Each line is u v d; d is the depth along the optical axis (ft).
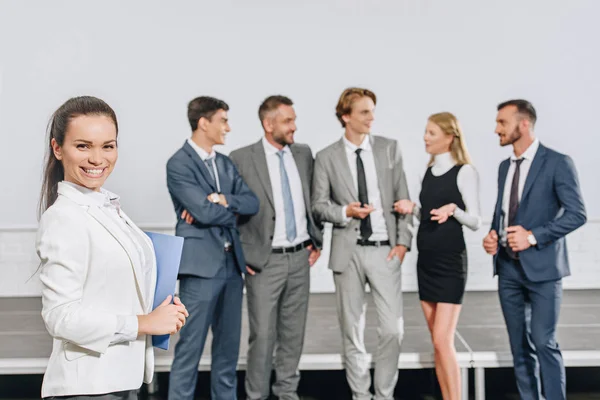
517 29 15.51
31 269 16.20
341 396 11.30
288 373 10.36
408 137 15.80
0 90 15.57
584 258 16.25
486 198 15.92
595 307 14.49
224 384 9.98
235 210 9.66
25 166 15.78
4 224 15.98
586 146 15.67
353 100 9.87
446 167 9.73
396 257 10.03
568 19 15.46
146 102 15.62
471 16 15.53
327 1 15.53
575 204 9.12
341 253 10.06
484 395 10.95
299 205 10.32
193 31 15.52
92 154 5.06
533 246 9.31
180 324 5.27
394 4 15.55
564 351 10.91
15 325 13.57
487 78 15.62
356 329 10.15
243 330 12.93
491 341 11.62
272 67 15.64
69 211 4.96
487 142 15.74
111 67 15.56
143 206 15.75
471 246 16.25
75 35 15.51
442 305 9.76
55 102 15.61
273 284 10.05
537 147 9.50
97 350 4.89
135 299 5.22
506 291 9.73
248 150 10.40
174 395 9.68
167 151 15.70
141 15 15.47
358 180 10.03
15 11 15.44
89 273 4.99
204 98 9.86
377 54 15.64
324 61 15.62
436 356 10.00
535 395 9.82
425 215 9.85
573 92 15.57
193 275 9.61
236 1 15.49
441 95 15.69
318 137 15.79
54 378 5.08
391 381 10.10
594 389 11.39
